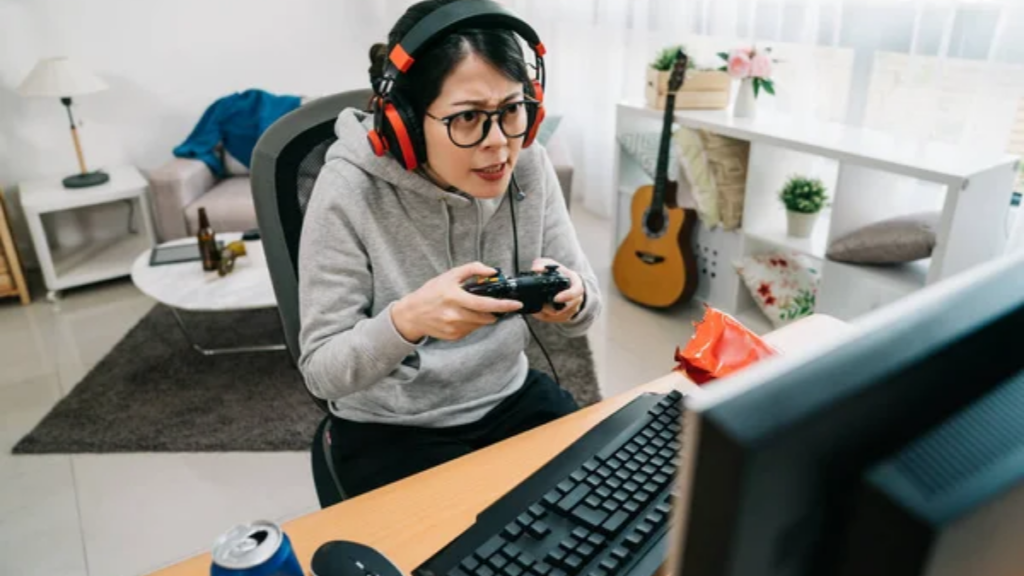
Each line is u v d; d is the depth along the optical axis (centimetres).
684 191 269
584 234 358
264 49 353
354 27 369
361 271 102
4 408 225
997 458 31
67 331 272
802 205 235
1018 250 42
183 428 213
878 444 32
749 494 29
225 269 232
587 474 78
